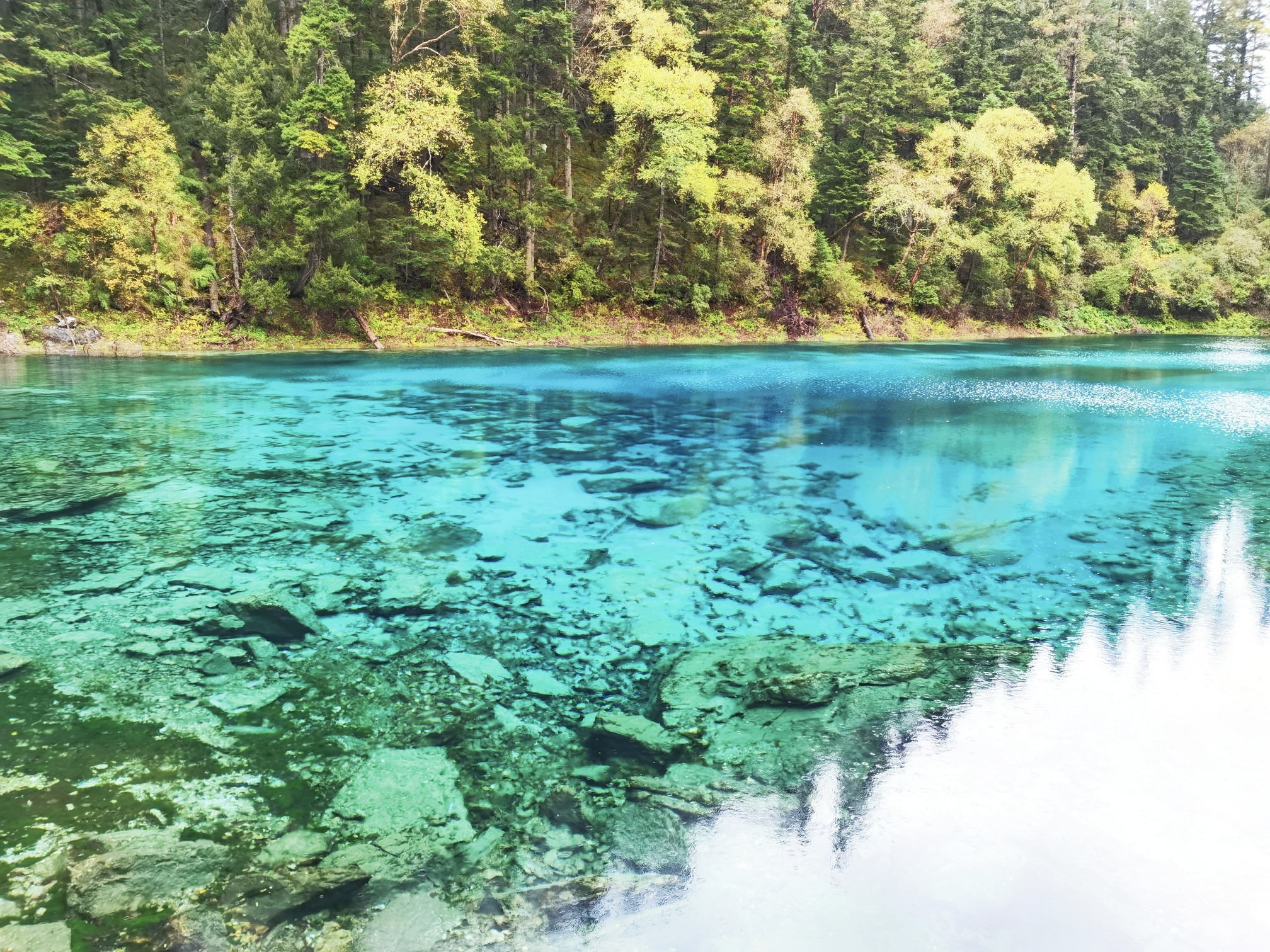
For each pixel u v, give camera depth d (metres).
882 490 9.98
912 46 46.69
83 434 12.29
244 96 24.56
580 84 33.47
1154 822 3.37
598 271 34.12
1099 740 4.08
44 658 4.90
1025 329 46.84
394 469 10.63
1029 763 3.85
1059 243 44.41
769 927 2.71
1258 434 14.21
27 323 22.86
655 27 30.58
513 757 3.93
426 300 30.42
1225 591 6.58
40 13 26.06
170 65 30.59
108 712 4.25
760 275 36.25
